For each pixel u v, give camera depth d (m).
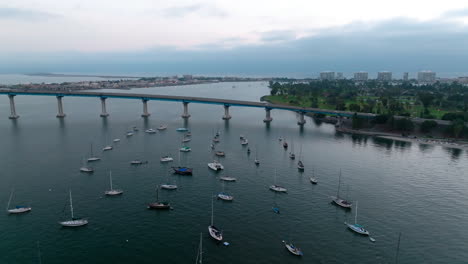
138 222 112.69
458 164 187.00
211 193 138.75
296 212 122.31
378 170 174.38
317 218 118.06
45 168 169.25
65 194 135.50
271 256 94.75
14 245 98.25
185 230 107.88
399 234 108.81
